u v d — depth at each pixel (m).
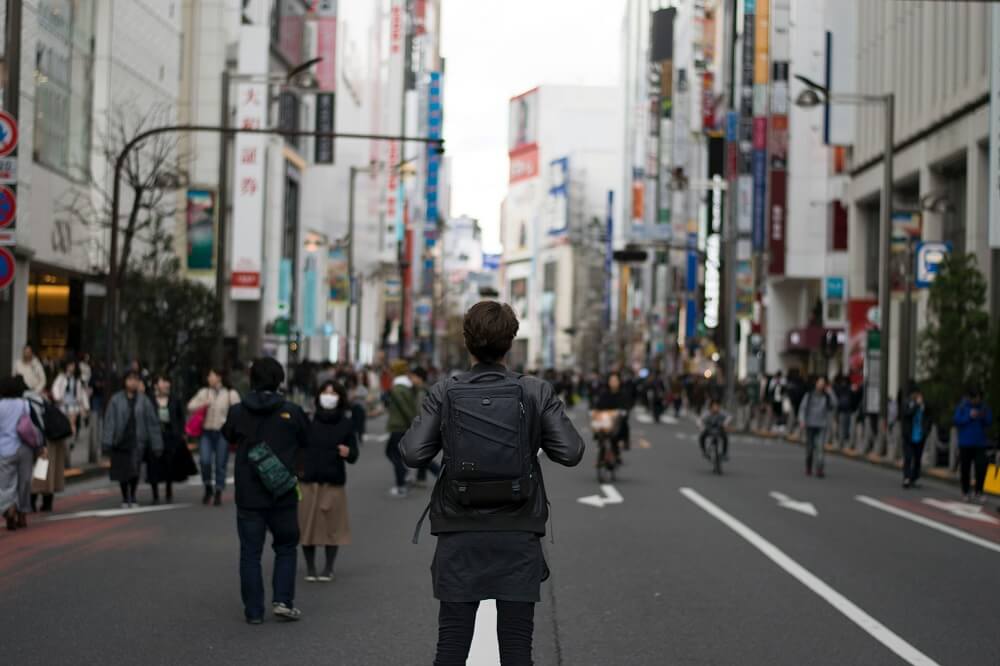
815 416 27.52
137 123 44.19
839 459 35.34
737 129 65.69
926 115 44.56
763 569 12.96
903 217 36.66
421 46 126.69
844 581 12.23
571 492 22.22
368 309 100.25
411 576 12.15
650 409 75.75
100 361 35.88
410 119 125.38
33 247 35.09
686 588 11.63
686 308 99.62
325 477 11.72
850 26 53.44
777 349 72.75
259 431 9.54
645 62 142.12
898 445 32.50
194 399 19.19
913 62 46.44
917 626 9.89
